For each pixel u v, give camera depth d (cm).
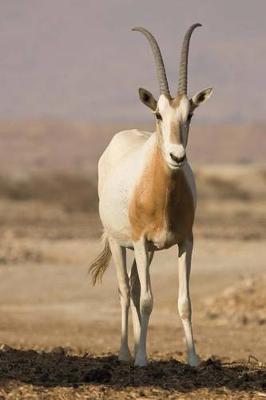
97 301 7412
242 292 6806
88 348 5012
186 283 3784
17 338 5609
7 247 10394
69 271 8731
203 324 6303
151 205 3731
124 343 4128
